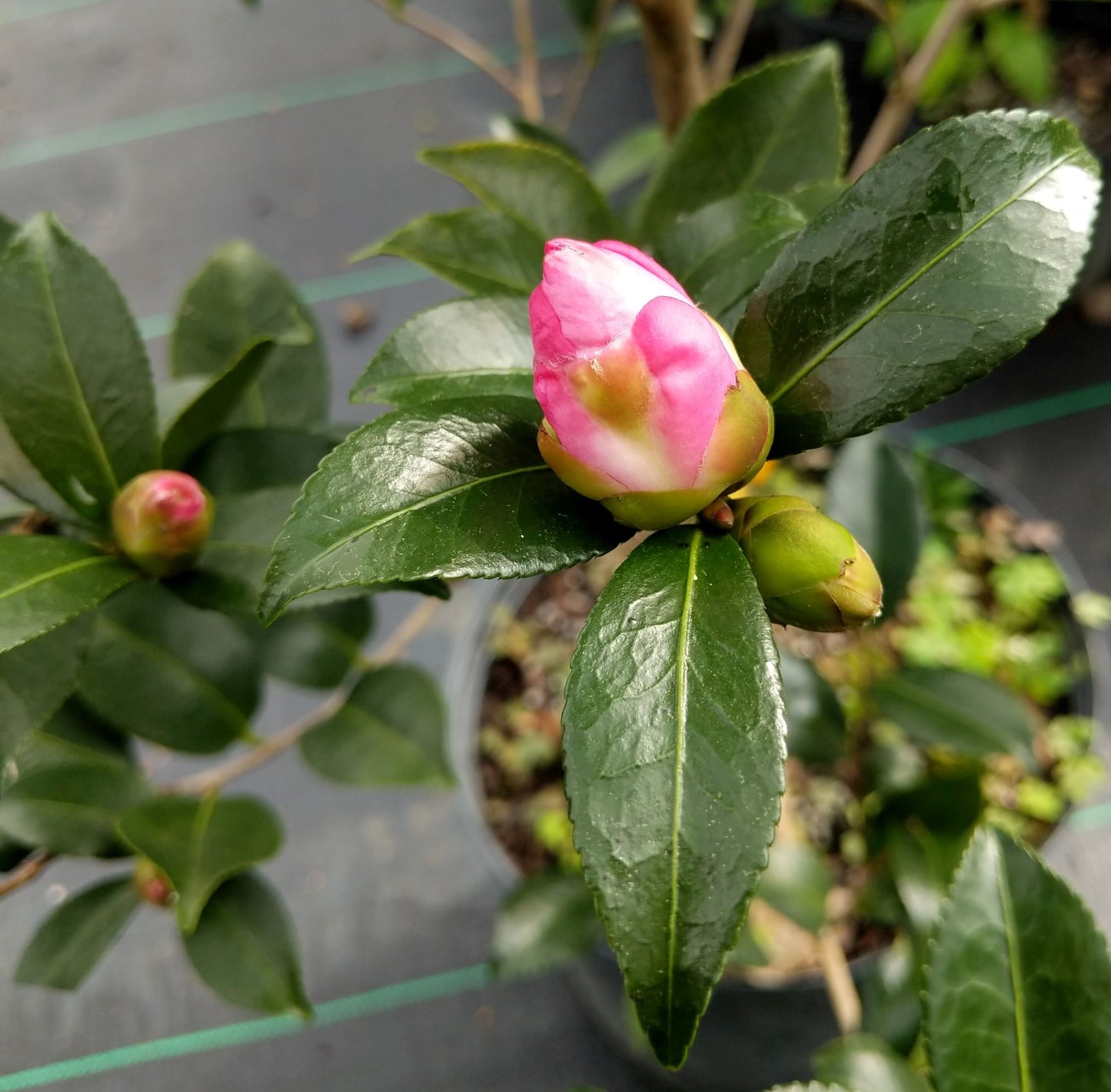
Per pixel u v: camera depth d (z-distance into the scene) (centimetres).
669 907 10
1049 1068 13
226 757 38
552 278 11
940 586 34
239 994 19
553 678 33
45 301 15
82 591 14
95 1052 35
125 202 53
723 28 48
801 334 13
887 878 24
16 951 36
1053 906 13
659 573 12
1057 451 42
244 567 16
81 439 15
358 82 56
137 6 60
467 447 12
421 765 22
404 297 49
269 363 21
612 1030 31
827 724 25
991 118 12
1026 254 12
